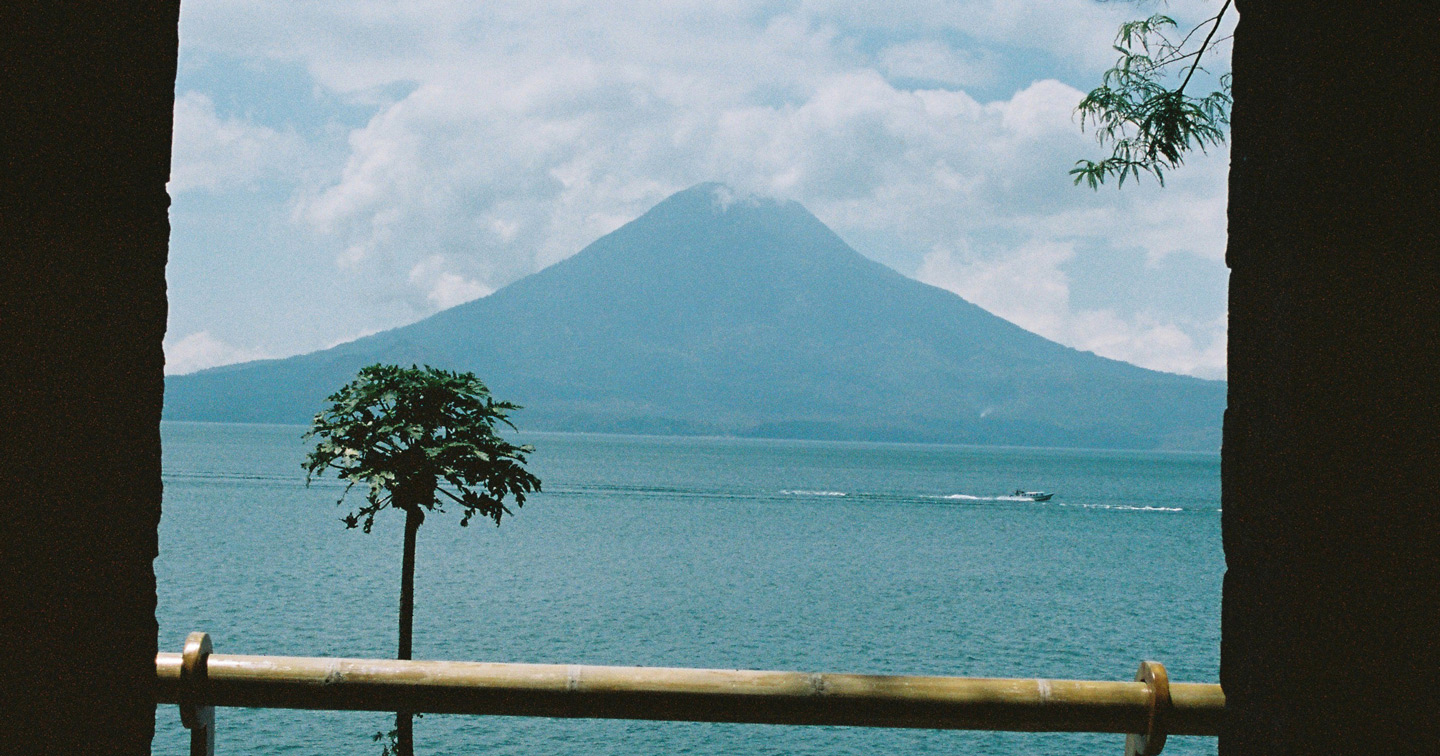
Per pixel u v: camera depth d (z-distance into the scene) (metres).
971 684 4.29
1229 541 3.11
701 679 4.27
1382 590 2.68
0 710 2.60
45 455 2.64
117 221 2.72
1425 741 2.66
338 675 4.26
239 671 4.25
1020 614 52.75
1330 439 2.72
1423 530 2.66
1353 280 2.71
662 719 4.29
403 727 14.12
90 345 2.69
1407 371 2.67
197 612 45.50
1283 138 2.83
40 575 2.64
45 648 2.64
